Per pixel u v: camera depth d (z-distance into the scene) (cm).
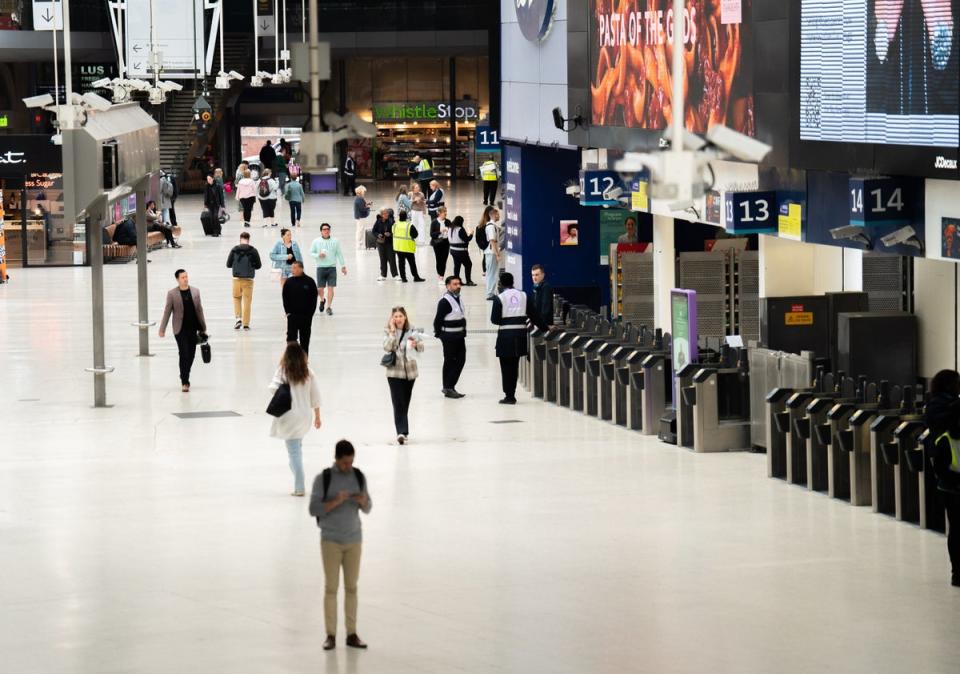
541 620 1246
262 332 3158
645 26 2383
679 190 1044
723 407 2036
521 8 3070
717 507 1675
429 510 1659
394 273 4034
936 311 2012
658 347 2200
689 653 1156
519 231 3281
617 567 1413
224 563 1445
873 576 1375
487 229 3609
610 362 2272
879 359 2042
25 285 3959
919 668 1118
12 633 1230
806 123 1875
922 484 1561
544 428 2220
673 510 1658
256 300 3641
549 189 3266
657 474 1866
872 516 1630
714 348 2642
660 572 1395
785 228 1977
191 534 1566
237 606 1299
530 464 1930
